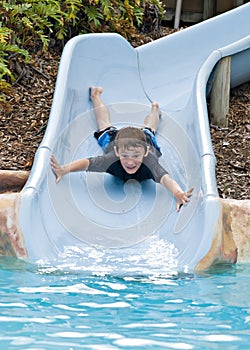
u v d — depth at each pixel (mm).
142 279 9742
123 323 7691
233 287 9422
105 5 19172
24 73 18125
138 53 16422
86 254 10859
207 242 10727
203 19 25188
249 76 18281
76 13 19547
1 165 14875
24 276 9688
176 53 16922
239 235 11117
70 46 14555
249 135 16703
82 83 14773
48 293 8867
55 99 13320
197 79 15398
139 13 20391
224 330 7516
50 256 10648
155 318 7918
